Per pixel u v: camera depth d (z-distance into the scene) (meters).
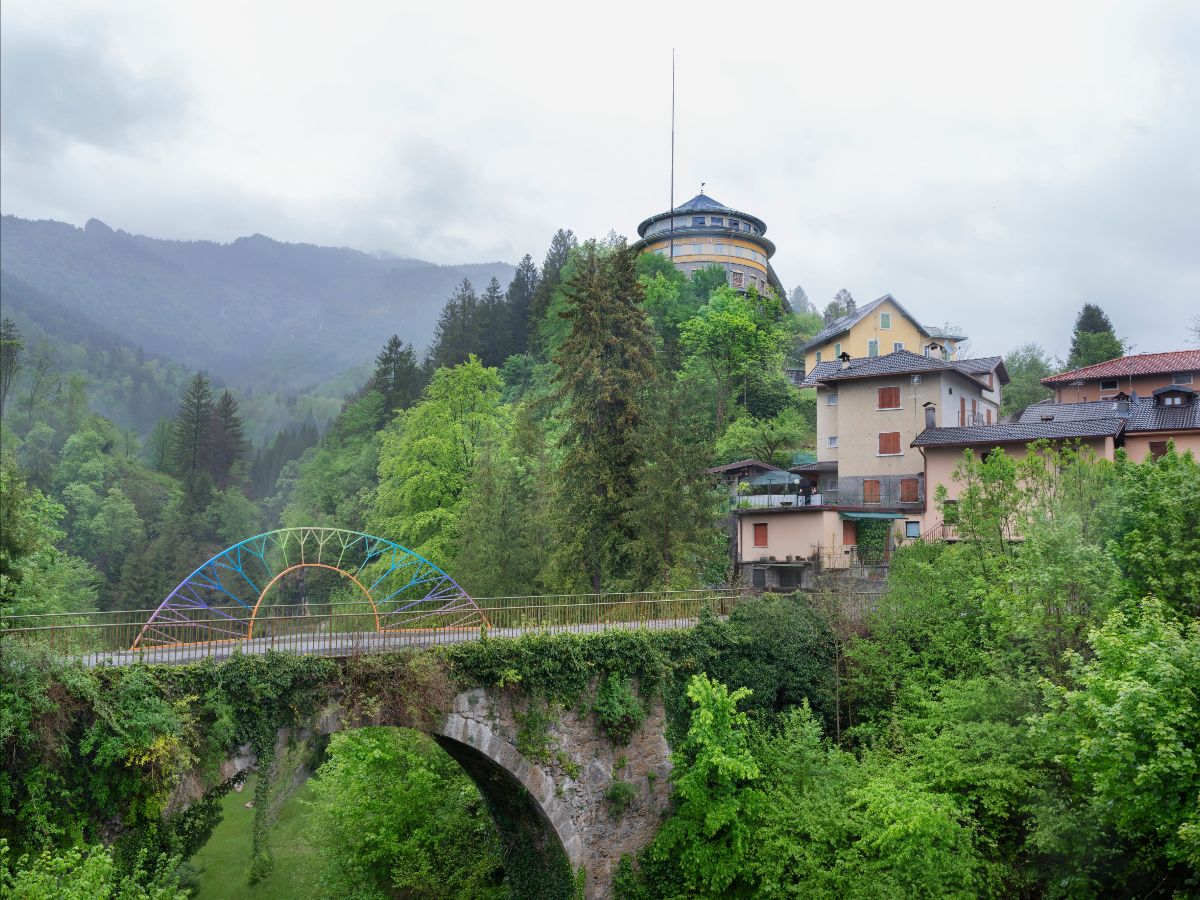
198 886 29.55
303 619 21.00
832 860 21.02
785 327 78.25
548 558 34.25
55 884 13.12
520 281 102.31
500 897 25.86
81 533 67.56
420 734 28.94
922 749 22.09
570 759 23.17
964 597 25.80
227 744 17.77
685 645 25.83
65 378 102.12
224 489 89.50
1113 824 17.56
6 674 15.01
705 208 91.06
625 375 31.45
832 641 27.67
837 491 45.47
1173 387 43.06
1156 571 20.41
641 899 23.72
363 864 27.48
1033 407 47.81
